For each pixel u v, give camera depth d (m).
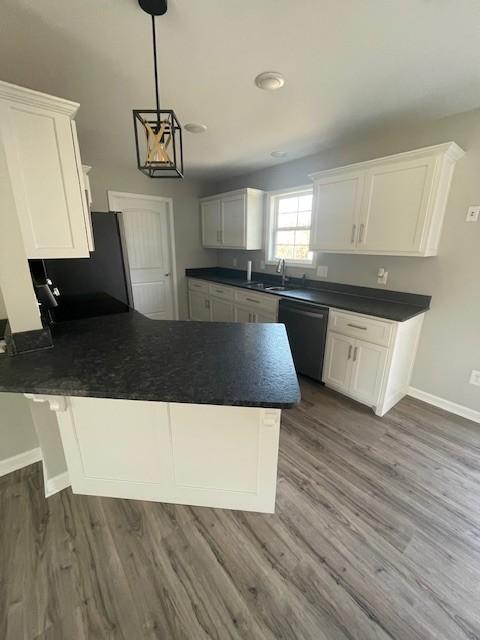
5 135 1.22
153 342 1.54
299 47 1.45
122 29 1.34
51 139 1.33
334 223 2.68
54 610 1.12
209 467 1.44
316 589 1.20
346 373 2.55
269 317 3.21
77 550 1.33
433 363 2.51
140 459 1.47
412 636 1.06
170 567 1.27
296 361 2.93
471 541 1.40
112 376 1.15
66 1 1.18
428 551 1.35
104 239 2.24
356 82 1.75
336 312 2.53
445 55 1.50
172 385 1.07
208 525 1.45
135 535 1.40
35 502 1.56
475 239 2.15
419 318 2.47
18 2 1.17
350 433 2.17
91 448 1.48
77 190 1.45
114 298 2.34
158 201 4.29
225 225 4.11
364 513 1.53
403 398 2.67
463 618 1.11
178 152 3.04
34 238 1.36
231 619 1.10
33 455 1.83
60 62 1.58
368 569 1.27
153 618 1.10
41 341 1.43
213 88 1.84
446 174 2.11
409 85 1.78
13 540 1.37
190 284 4.68
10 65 1.61
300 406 2.51
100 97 1.96
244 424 1.33
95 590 1.18
